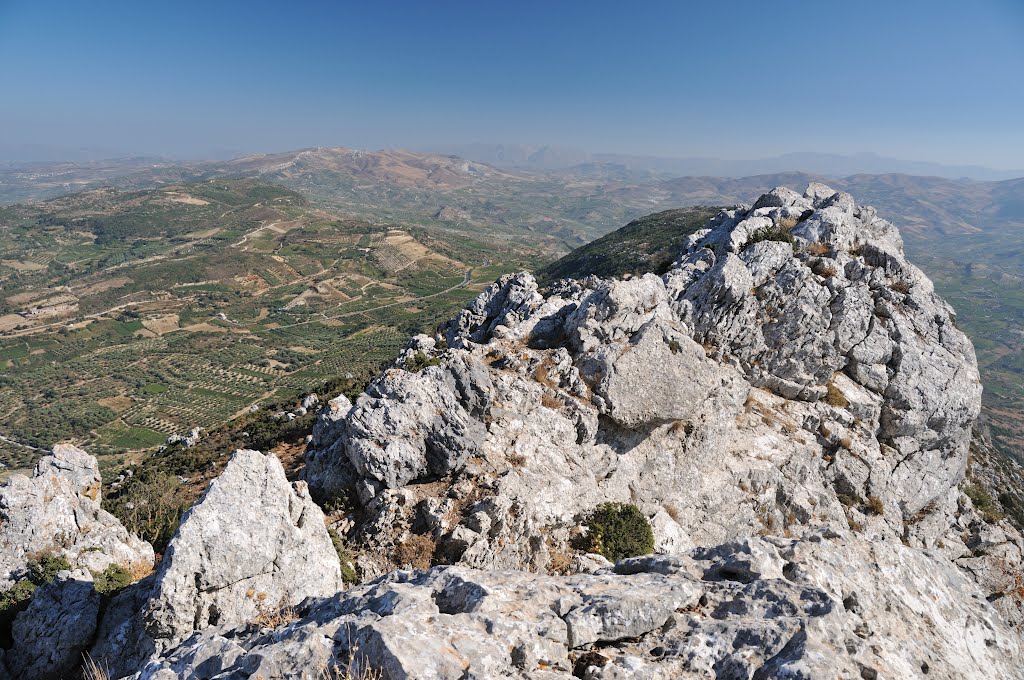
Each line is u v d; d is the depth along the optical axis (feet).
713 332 131.95
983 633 53.36
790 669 34.35
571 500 87.10
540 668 34.42
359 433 79.41
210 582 50.67
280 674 31.94
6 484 70.03
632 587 42.39
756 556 48.26
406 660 31.30
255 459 58.08
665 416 103.76
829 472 125.70
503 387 94.68
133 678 37.40
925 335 143.02
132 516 99.30
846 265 144.97
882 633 46.42
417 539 74.49
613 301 114.52
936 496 138.72
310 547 56.80
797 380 136.26
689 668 36.35
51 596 53.93
